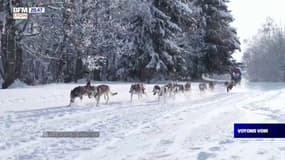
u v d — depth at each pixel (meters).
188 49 45.09
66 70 36.91
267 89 34.69
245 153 6.94
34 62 38.59
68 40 30.06
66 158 7.01
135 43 36.62
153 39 37.12
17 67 26.50
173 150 7.51
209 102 19.16
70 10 27.61
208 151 7.18
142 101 19.25
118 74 38.34
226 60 48.69
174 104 17.69
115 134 9.39
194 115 13.23
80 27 29.16
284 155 6.65
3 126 10.35
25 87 23.30
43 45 32.75
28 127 10.27
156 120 11.88
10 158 7.02
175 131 9.80
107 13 33.50
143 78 37.44
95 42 32.16
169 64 37.44
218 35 47.03
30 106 15.46
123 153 7.38
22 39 26.50
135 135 9.27
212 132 9.58
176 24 38.50
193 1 46.69
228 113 13.82
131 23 36.84
